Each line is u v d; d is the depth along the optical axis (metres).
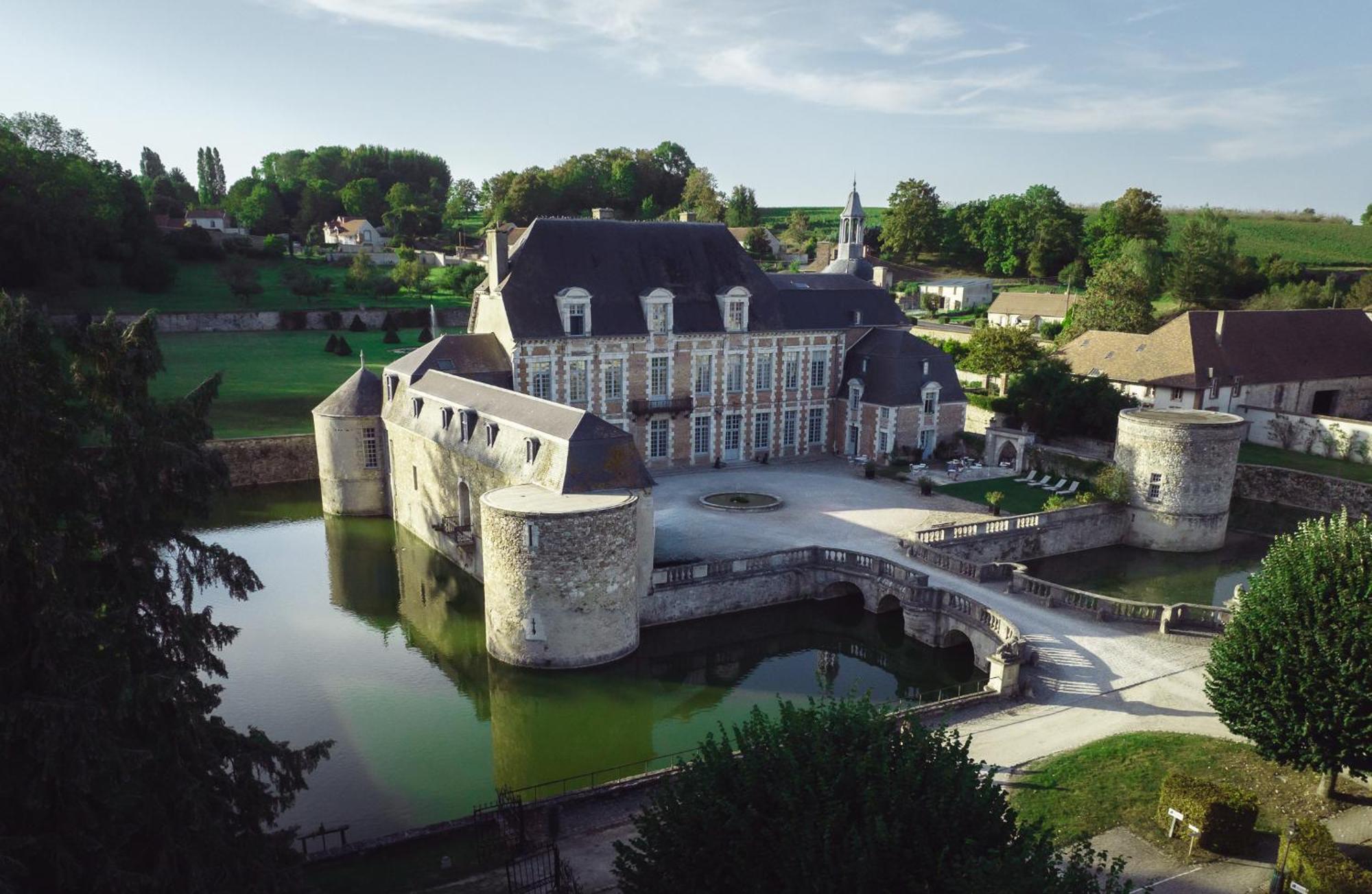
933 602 35.75
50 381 15.32
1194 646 32.62
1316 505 54.06
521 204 158.88
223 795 16.95
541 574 31.81
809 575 40.09
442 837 21.84
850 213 72.56
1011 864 12.50
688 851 14.72
